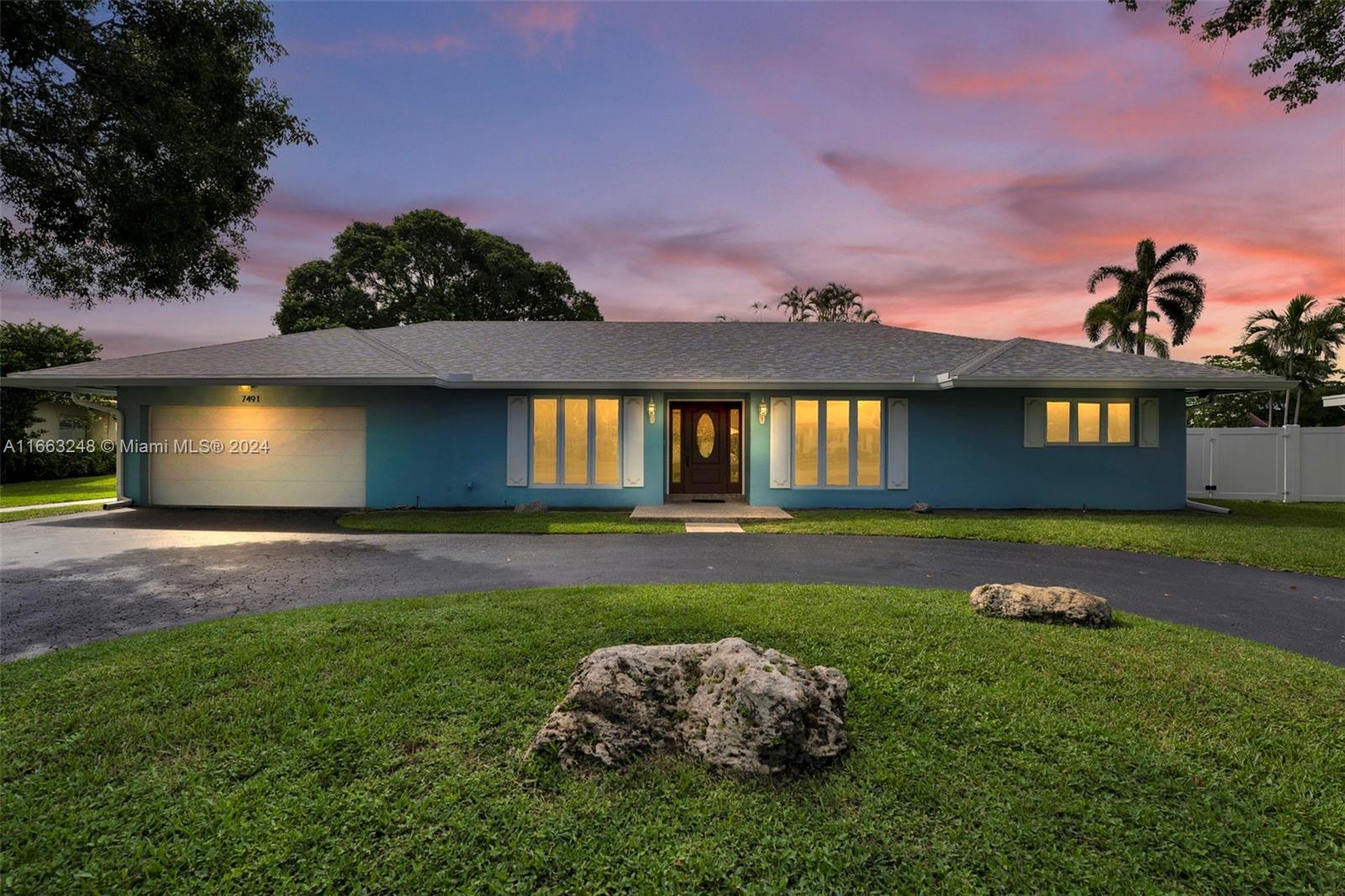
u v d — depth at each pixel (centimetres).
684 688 312
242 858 222
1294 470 1394
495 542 898
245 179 854
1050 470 1220
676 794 262
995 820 242
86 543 891
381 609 520
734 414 1302
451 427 1259
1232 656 414
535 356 1359
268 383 1138
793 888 210
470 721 322
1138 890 206
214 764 284
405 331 1605
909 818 246
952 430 1232
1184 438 1205
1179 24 1055
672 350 1401
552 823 243
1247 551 793
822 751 280
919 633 448
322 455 1271
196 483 1281
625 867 219
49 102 742
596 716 295
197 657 407
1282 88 1040
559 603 532
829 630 452
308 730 312
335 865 218
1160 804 253
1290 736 305
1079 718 323
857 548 853
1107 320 2712
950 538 929
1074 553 825
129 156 787
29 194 789
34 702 345
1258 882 212
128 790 263
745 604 525
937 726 315
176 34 735
